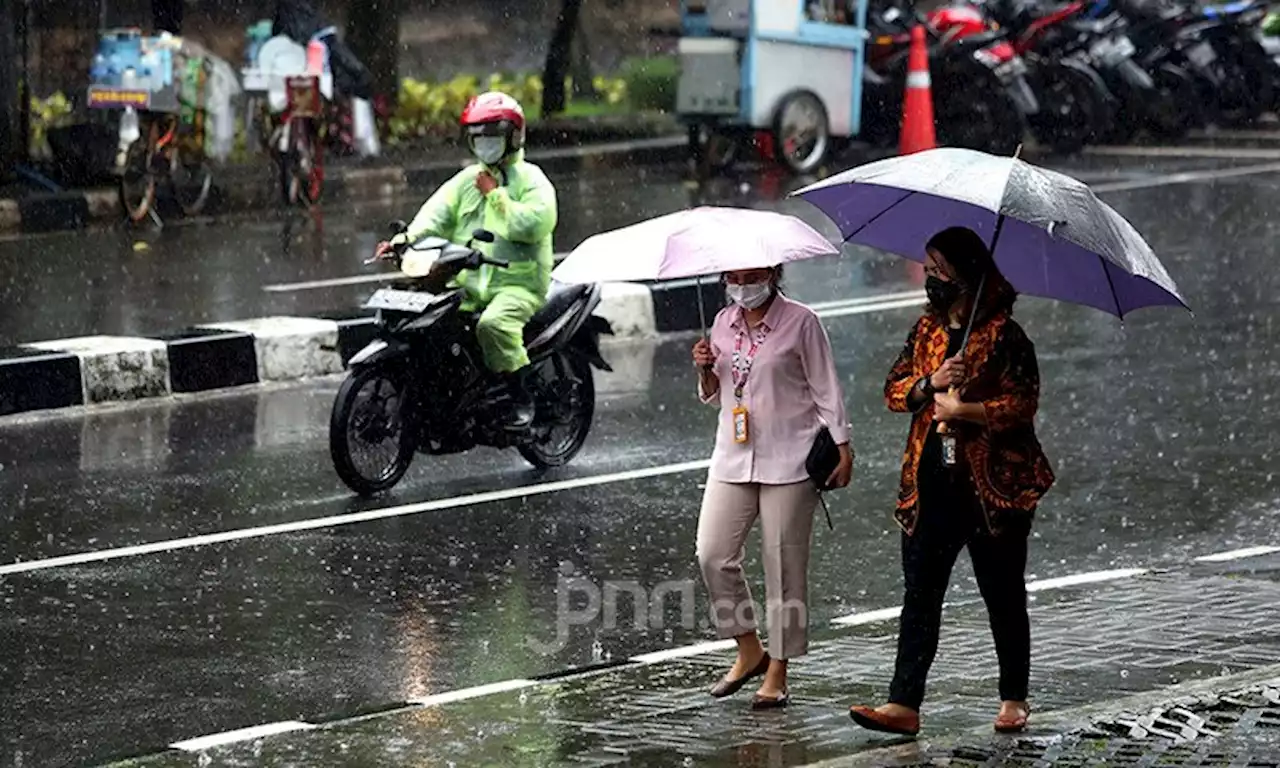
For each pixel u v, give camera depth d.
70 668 20.17
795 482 18.14
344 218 52.66
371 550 24.70
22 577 23.47
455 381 27.61
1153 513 26.28
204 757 17.38
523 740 17.55
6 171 52.72
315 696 19.28
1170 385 34.09
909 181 15.82
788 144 58.88
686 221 17.83
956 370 16.50
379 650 20.78
